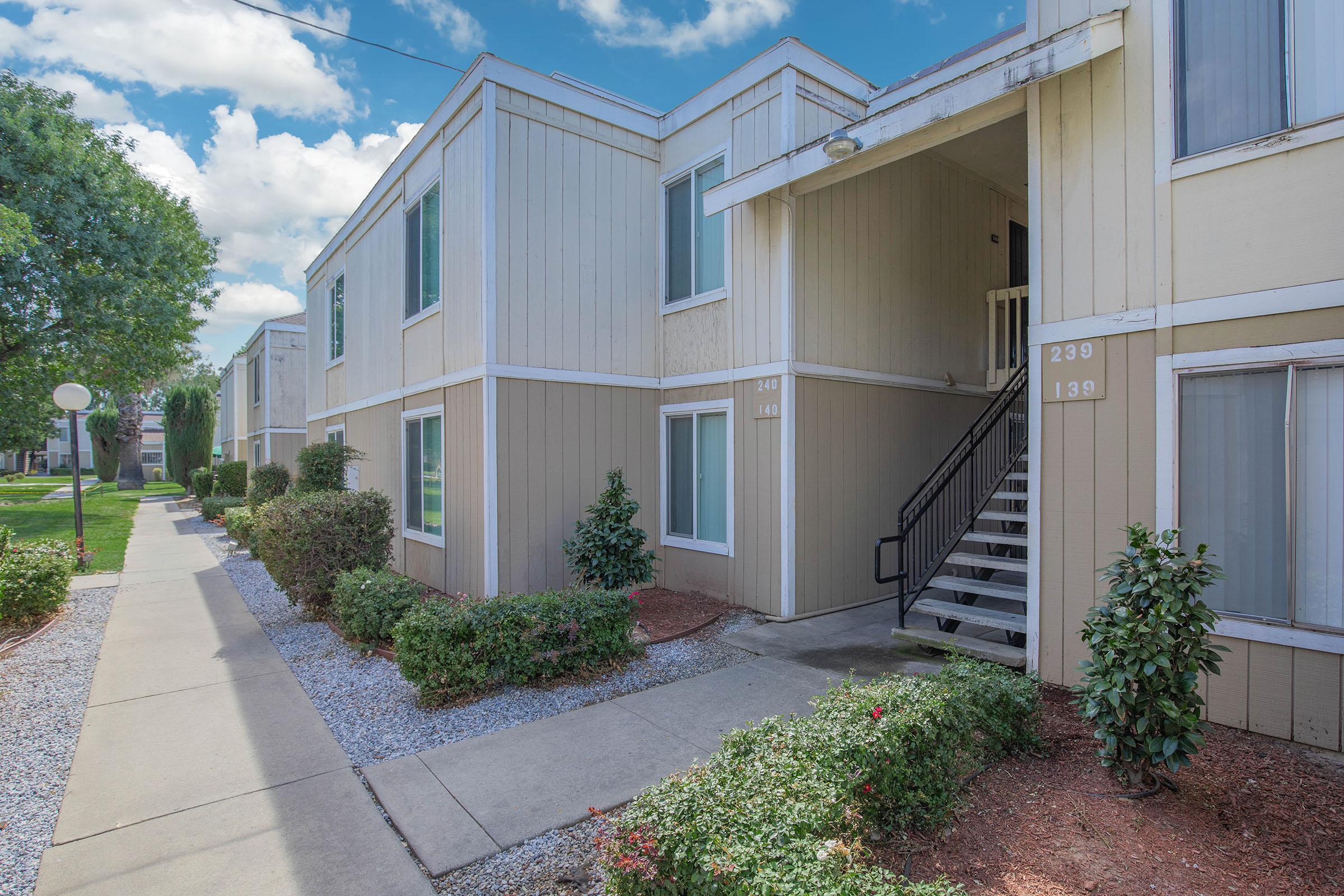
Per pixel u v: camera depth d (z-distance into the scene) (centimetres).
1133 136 438
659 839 213
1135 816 300
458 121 779
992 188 951
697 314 797
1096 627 318
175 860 294
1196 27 416
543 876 281
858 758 272
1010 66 465
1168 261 423
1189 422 420
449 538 803
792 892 178
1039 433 483
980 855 272
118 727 446
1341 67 368
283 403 1905
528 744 412
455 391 786
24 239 1502
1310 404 377
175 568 1076
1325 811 303
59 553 792
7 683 536
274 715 468
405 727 442
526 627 514
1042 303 482
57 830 320
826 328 720
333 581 713
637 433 831
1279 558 388
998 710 354
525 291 734
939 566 636
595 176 796
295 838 313
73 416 1073
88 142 1814
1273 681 385
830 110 728
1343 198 363
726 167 755
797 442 690
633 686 512
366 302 1133
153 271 1967
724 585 755
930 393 848
